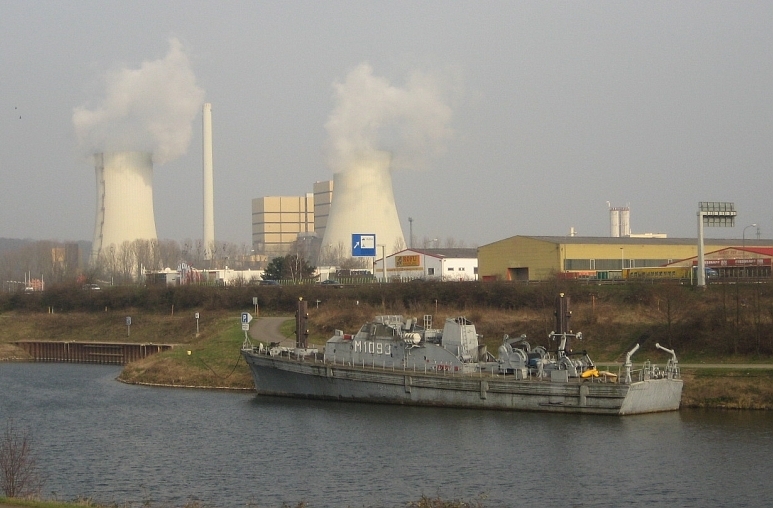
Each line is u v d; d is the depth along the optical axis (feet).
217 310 602.44
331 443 276.82
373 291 549.13
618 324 408.46
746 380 320.91
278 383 365.81
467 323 336.08
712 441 265.13
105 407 353.10
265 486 231.91
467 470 242.37
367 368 337.93
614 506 211.61
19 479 225.35
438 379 321.52
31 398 384.68
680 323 388.37
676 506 211.00
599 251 599.57
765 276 517.14
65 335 620.49
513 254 611.88
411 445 270.67
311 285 625.00
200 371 424.87
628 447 260.42
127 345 556.10
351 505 214.07
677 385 310.04
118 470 250.16
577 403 302.66
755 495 217.77
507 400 312.50
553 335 324.60
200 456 265.13
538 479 232.94
